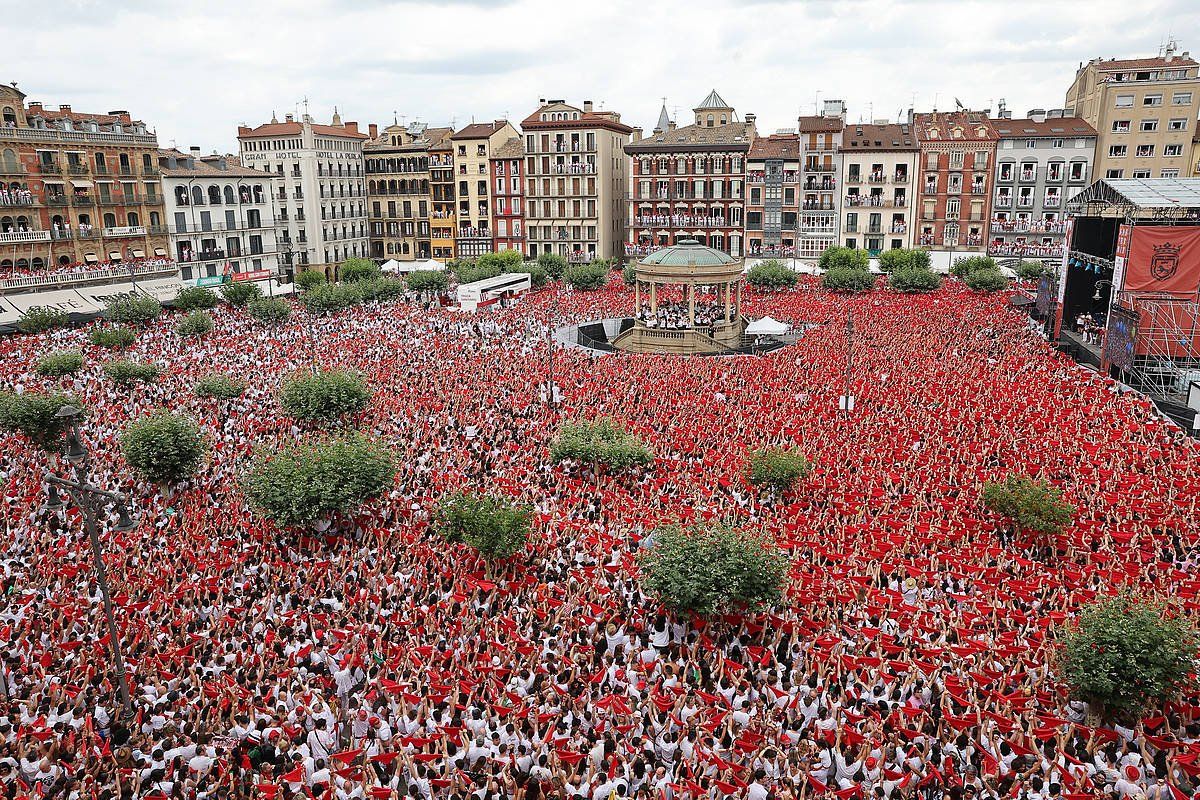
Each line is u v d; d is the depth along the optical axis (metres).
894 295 83.38
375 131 134.50
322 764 17.58
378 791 16.48
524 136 113.19
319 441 33.62
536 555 27.42
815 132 105.00
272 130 112.62
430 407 43.97
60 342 61.97
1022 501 27.72
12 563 26.47
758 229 108.62
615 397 45.56
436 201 122.38
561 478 33.72
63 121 83.94
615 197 118.19
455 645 22.00
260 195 108.50
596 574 25.73
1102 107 100.25
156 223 94.69
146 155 92.44
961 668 20.48
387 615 23.58
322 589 25.25
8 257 79.12
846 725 17.91
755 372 51.31
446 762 17.56
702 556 22.92
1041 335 62.66
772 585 23.02
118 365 48.44
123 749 17.92
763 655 21.23
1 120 78.62
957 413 41.34
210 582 25.27
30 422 37.00
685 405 43.72
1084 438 37.03
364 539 28.98
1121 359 49.44
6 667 21.19
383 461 31.05
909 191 104.38
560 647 21.75
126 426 38.19
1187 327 51.19
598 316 77.94
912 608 23.12
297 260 115.62
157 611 23.66
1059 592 23.80
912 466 34.25
